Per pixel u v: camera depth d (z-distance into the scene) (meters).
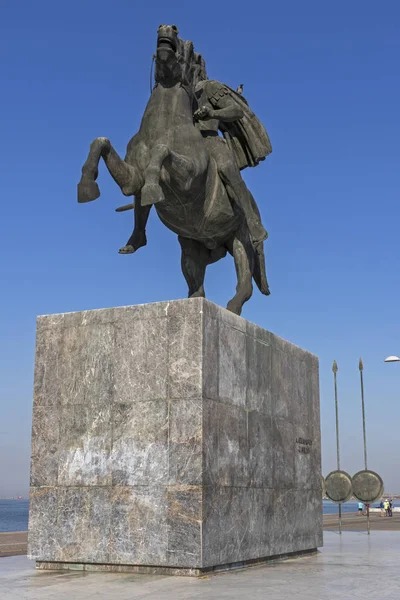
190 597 5.35
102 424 7.47
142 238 8.63
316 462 9.91
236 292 9.28
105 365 7.61
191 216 8.62
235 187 8.71
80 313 7.91
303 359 9.89
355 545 10.99
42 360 7.99
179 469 6.95
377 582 6.27
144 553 6.91
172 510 6.88
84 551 7.22
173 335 7.32
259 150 9.73
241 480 7.63
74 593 5.59
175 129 8.20
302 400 9.66
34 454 7.75
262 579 6.47
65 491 7.47
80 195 7.28
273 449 8.55
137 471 7.15
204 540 6.74
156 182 7.30
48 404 7.82
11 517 114.06
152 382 7.30
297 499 9.10
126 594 5.52
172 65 8.31
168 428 7.11
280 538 8.44
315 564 7.94
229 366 7.68
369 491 14.48
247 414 7.97
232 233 9.38
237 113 9.20
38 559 7.43
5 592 5.66
